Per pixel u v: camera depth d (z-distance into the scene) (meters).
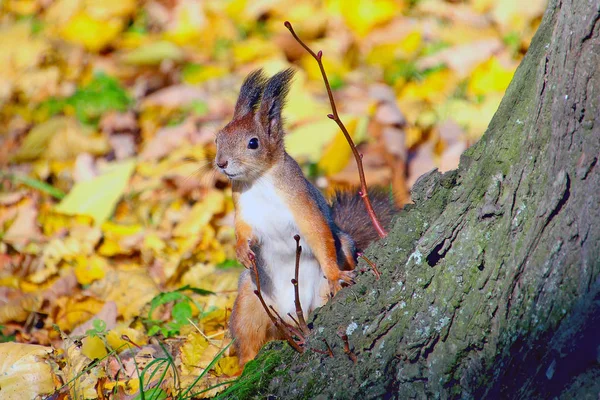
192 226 10.20
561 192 4.81
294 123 11.94
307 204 7.05
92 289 8.91
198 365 6.82
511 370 5.06
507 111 5.23
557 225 4.85
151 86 14.03
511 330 4.98
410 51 13.59
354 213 8.02
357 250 7.67
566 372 4.94
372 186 8.66
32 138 12.65
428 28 13.95
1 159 12.59
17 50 14.87
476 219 5.18
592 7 4.62
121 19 15.50
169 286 9.11
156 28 15.66
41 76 14.38
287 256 7.16
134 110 13.36
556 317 4.84
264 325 7.21
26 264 9.88
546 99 4.91
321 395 5.40
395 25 14.08
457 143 11.46
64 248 9.96
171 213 10.81
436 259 5.35
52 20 15.63
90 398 6.30
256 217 7.11
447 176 5.52
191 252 9.51
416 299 5.33
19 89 14.20
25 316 8.57
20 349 6.82
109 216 10.84
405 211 5.90
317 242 6.95
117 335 7.37
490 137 5.29
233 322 7.20
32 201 11.02
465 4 14.48
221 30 15.08
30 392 6.53
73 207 10.84
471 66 12.66
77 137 12.66
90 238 10.14
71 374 6.58
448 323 5.19
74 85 14.23
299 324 5.95
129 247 10.12
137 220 10.90
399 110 12.04
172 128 12.53
